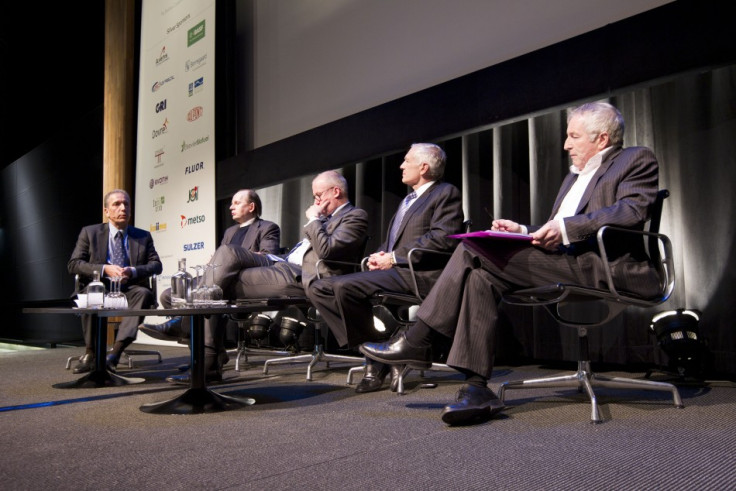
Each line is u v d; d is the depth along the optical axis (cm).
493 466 123
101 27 706
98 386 271
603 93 286
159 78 568
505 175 337
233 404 205
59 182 782
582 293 171
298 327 387
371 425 170
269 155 479
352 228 266
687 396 207
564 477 115
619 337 290
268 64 508
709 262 261
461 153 364
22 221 891
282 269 274
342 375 307
